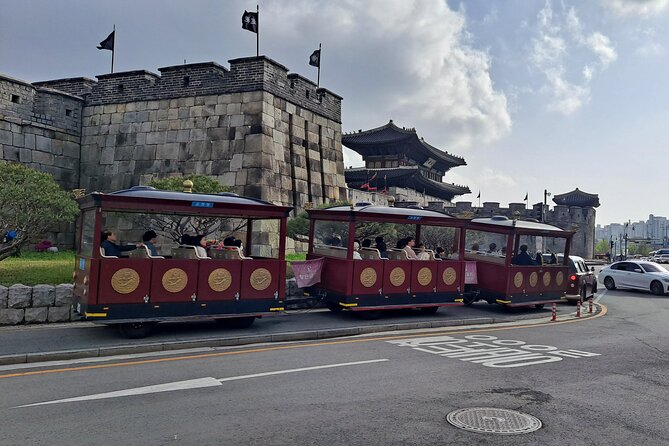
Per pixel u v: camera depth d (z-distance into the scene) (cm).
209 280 1059
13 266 1382
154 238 1075
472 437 531
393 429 547
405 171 5312
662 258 6419
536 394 695
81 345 896
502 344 1058
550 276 1677
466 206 4922
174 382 708
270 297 1135
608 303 2000
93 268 941
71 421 550
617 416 613
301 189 2361
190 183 1180
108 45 2455
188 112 2261
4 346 865
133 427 535
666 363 911
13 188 1166
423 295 1393
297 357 884
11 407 592
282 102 2277
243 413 585
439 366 838
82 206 1048
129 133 2350
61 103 2338
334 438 517
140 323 980
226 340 991
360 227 1480
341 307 1401
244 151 2133
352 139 5741
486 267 1603
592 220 6625
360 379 742
